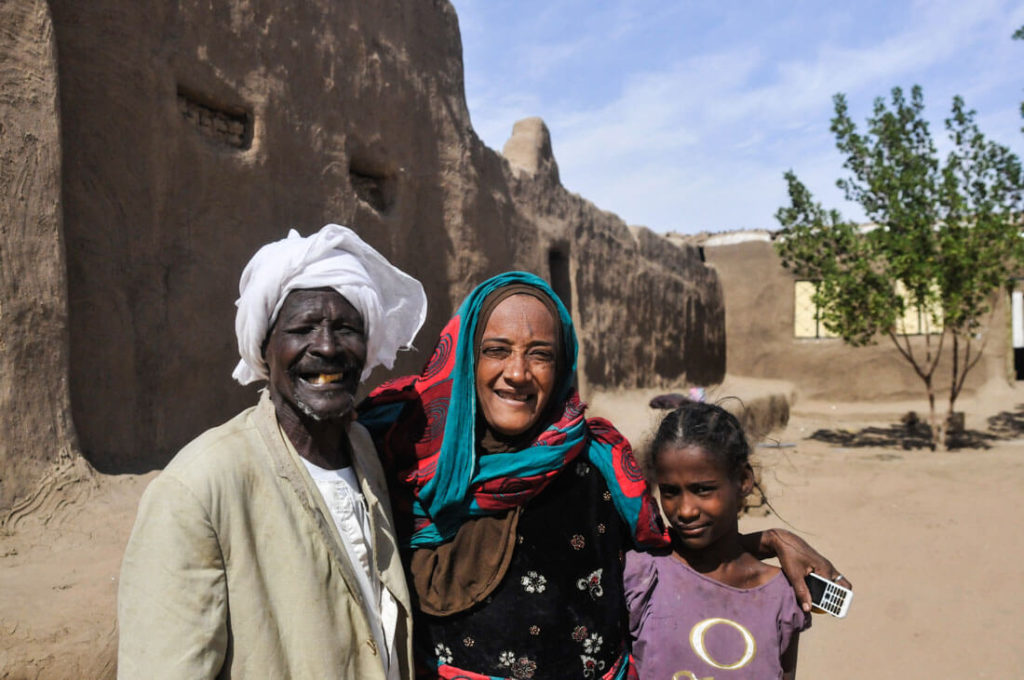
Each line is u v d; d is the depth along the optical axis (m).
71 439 3.76
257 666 1.33
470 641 1.72
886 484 9.13
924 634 4.64
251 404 5.39
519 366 1.70
